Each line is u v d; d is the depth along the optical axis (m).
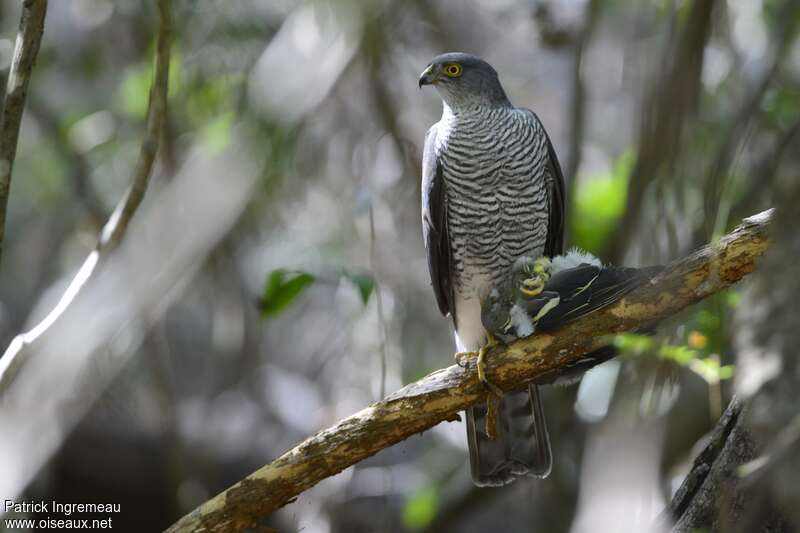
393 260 11.66
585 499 5.81
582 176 11.62
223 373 14.05
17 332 13.70
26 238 13.98
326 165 11.77
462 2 13.48
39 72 12.77
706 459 6.12
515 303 6.86
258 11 11.89
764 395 4.16
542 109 14.22
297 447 6.21
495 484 8.45
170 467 12.56
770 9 9.14
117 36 13.19
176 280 9.99
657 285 5.82
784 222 4.31
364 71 10.98
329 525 11.38
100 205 12.41
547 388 10.52
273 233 12.29
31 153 13.07
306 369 14.24
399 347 11.38
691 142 4.62
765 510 5.16
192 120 11.88
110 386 12.24
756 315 4.24
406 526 11.74
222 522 6.18
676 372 6.22
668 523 6.15
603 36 11.55
